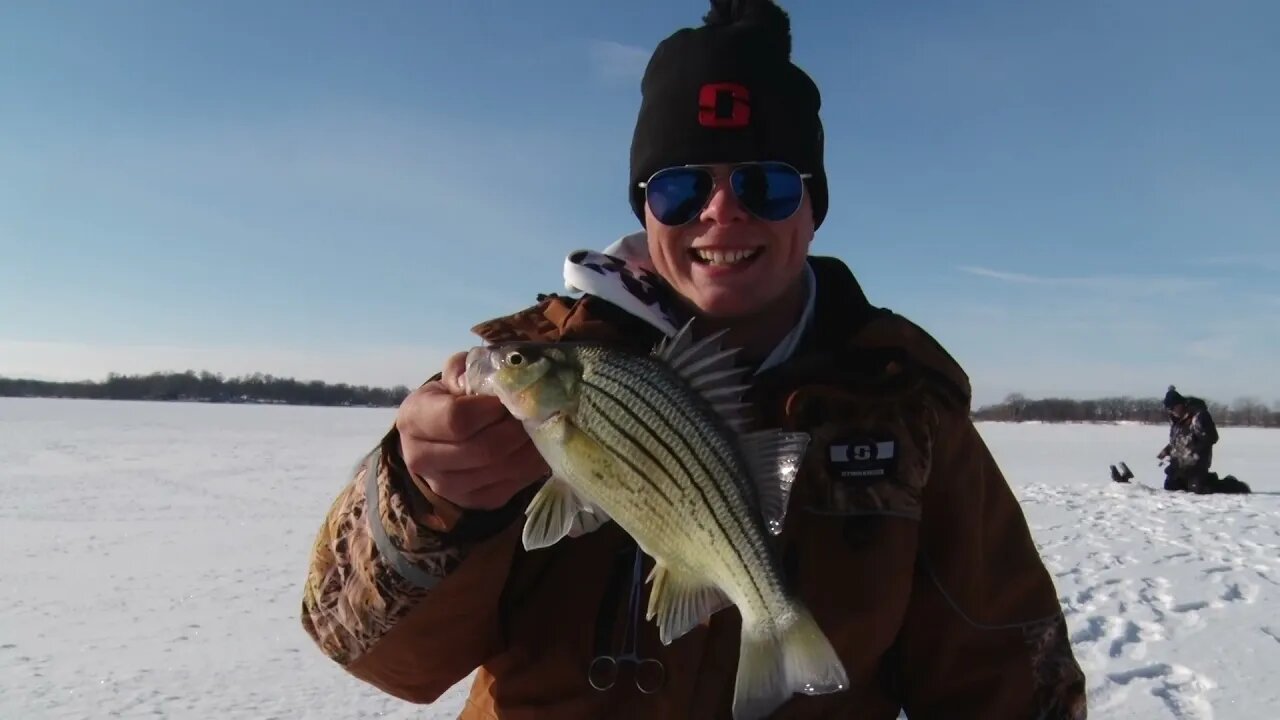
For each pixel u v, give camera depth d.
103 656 2.00
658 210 0.77
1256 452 11.03
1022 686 0.78
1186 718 1.60
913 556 0.74
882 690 0.79
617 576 0.71
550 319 0.79
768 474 0.66
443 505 0.60
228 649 2.06
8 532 3.68
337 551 0.67
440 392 0.60
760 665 0.63
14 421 13.70
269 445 9.45
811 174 0.82
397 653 0.67
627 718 0.69
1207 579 2.72
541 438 0.58
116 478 5.85
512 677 0.73
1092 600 2.46
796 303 0.82
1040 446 11.99
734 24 0.80
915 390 0.76
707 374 0.67
